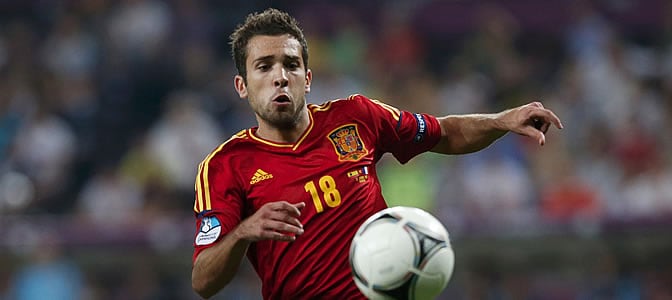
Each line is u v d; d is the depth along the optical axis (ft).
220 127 171.22
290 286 65.46
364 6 199.00
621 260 138.72
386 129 69.31
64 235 141.38
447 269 59.98
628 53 190.60
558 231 137.80
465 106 174.29
